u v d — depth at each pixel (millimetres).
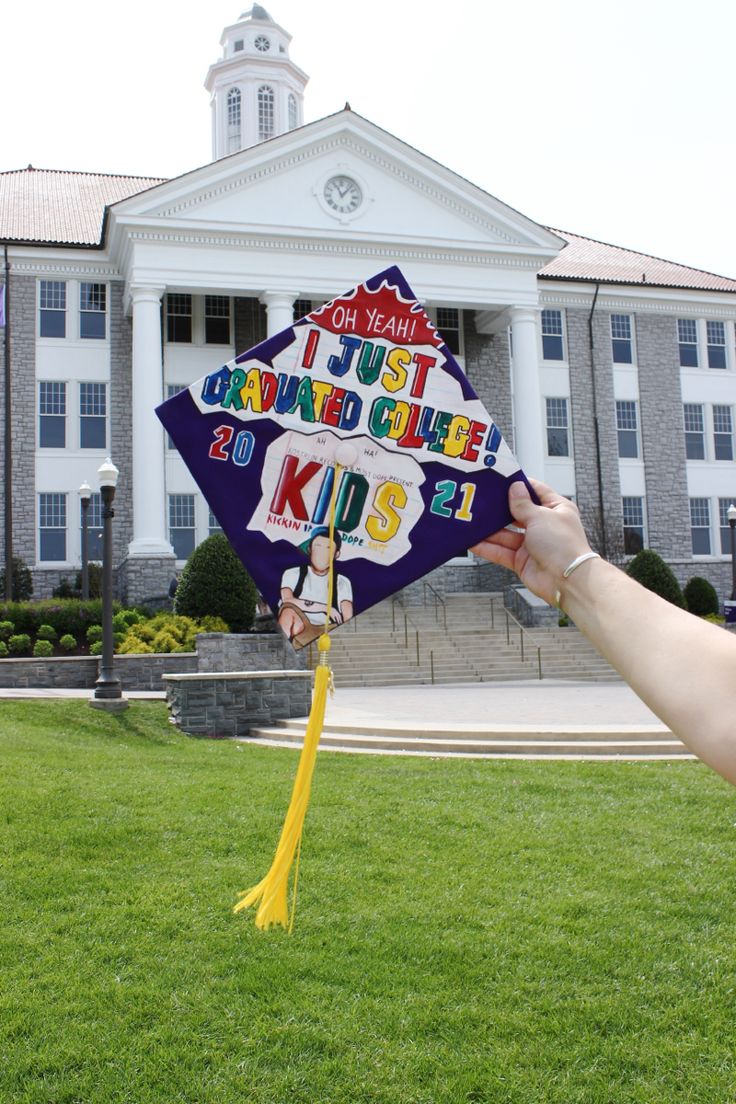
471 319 36938
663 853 6902
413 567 2090
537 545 1890
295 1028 4387
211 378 2148
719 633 1478
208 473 2145
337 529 2119
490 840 7254
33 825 7316
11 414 32188
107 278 33531
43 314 33125
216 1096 3881
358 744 12703
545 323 38344
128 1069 4070
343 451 2129
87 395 33188
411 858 6820
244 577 25531
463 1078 3990
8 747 11016
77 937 5391
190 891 6078
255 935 5410
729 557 39094
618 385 38781
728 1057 4137
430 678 24391
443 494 2084
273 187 31891
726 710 1372
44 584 31906
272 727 14805
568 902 5891
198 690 14648
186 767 10367
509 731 12133
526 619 30125
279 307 31859
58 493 32500
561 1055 4168
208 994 4738
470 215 33438
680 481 38969
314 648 24703
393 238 32438
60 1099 3871
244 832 7332
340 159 32500
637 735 11695
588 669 25984
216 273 31375
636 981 4855
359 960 5098
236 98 45594
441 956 5141
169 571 29766
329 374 2156
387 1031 4371
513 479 2070
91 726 14383
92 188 41312
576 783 9289
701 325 40188
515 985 4816
